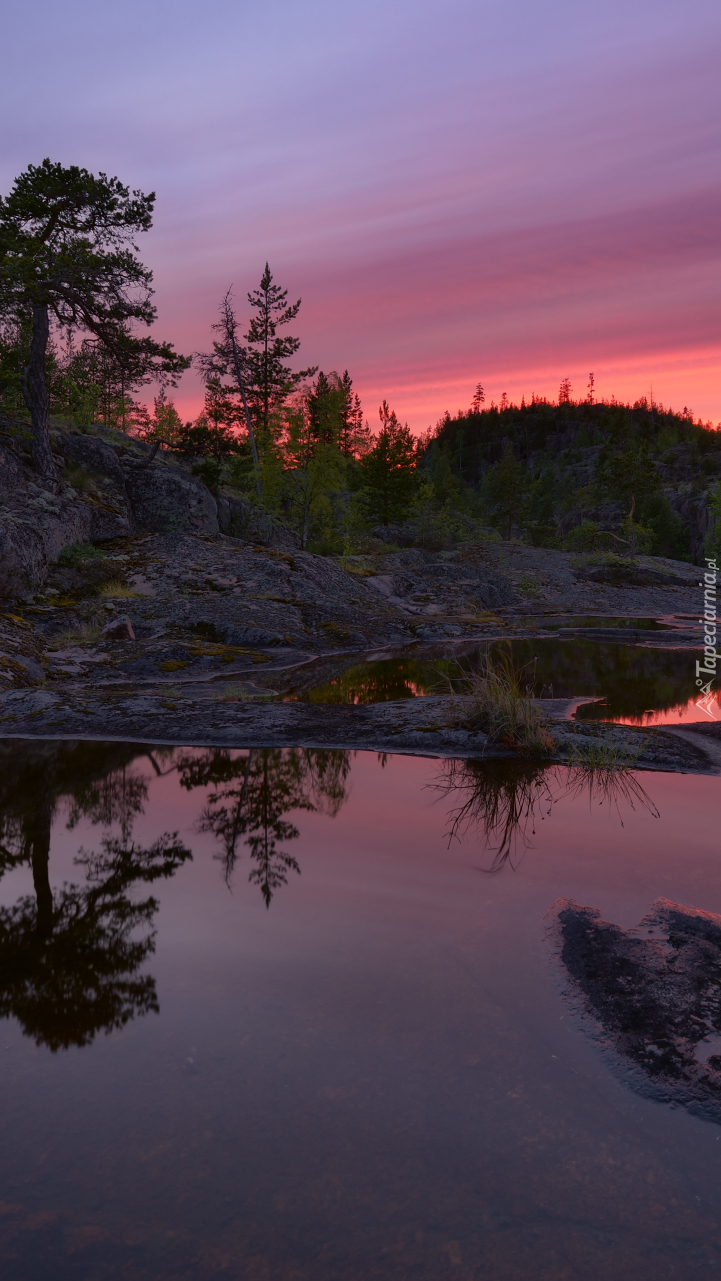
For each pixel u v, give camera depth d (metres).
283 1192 1.90
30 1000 2.88
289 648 16.78
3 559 15.96
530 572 38.94
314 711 9.32
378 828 5.23
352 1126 2.16
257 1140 2.09
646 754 7.31
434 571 32.34
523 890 4.07
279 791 6.20
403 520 51.66
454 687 12.18
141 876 4.30
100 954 3.29
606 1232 1.79
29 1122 2.17
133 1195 1.89
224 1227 1.78
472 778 6.63
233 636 16.91
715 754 7.41
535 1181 1.96
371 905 3.87
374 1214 1.83
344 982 3.03
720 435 174.88
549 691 12.17
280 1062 2.47
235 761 7.23
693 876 4.28
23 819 5.43
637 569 41.22
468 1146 2.08
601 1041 2.64
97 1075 2.39
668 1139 2.15
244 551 23.34
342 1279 1.63
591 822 5.35
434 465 187.38
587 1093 2.35
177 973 3.11
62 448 25.19
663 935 3.49
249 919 3.67
